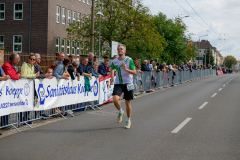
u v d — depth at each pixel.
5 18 32.19
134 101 13.34
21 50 31.89
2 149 5.52
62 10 34.00
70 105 9.70
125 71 7.47
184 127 7.52
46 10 31.09
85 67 10.55
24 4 31.61
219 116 9.26
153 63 18.78
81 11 38.56
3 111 6.86
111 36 29.75
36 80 7.92
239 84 26.19
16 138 6.41
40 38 31.34
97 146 5.69
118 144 5.84
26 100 7.61
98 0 30.28
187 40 51.44
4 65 7.06
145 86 17.41
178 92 17.95
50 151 5.36
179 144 5.83
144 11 29.98
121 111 7.72
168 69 22.95
